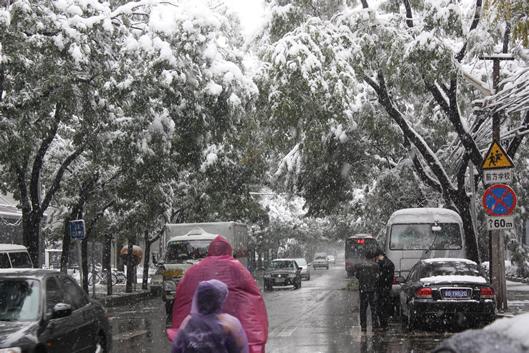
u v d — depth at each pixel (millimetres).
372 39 20000
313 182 28922
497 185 16344
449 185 22906
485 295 14992
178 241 22922
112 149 19969
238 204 35281
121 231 31719
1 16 14703
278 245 82312
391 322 18375
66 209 28031
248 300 7172
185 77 17953
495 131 17766
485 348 3500
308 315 21234
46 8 16281
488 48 19656
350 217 52594
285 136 21016
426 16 19938
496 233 18281
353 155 28047
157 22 18156
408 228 21344
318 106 19484
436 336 14883
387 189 30812
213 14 18688
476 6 20406
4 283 9469
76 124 21484
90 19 16625
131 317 22188
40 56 15938
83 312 10250
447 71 18969
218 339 5547
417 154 25375
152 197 27797
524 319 3799
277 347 13633
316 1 21984
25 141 16094
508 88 16859
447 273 15789
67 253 26750
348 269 55062
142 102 18062
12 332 8406
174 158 20938
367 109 24906
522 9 11562
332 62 19531
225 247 7445
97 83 17438
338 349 13203
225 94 19000
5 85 16484
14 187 25688
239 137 20672
